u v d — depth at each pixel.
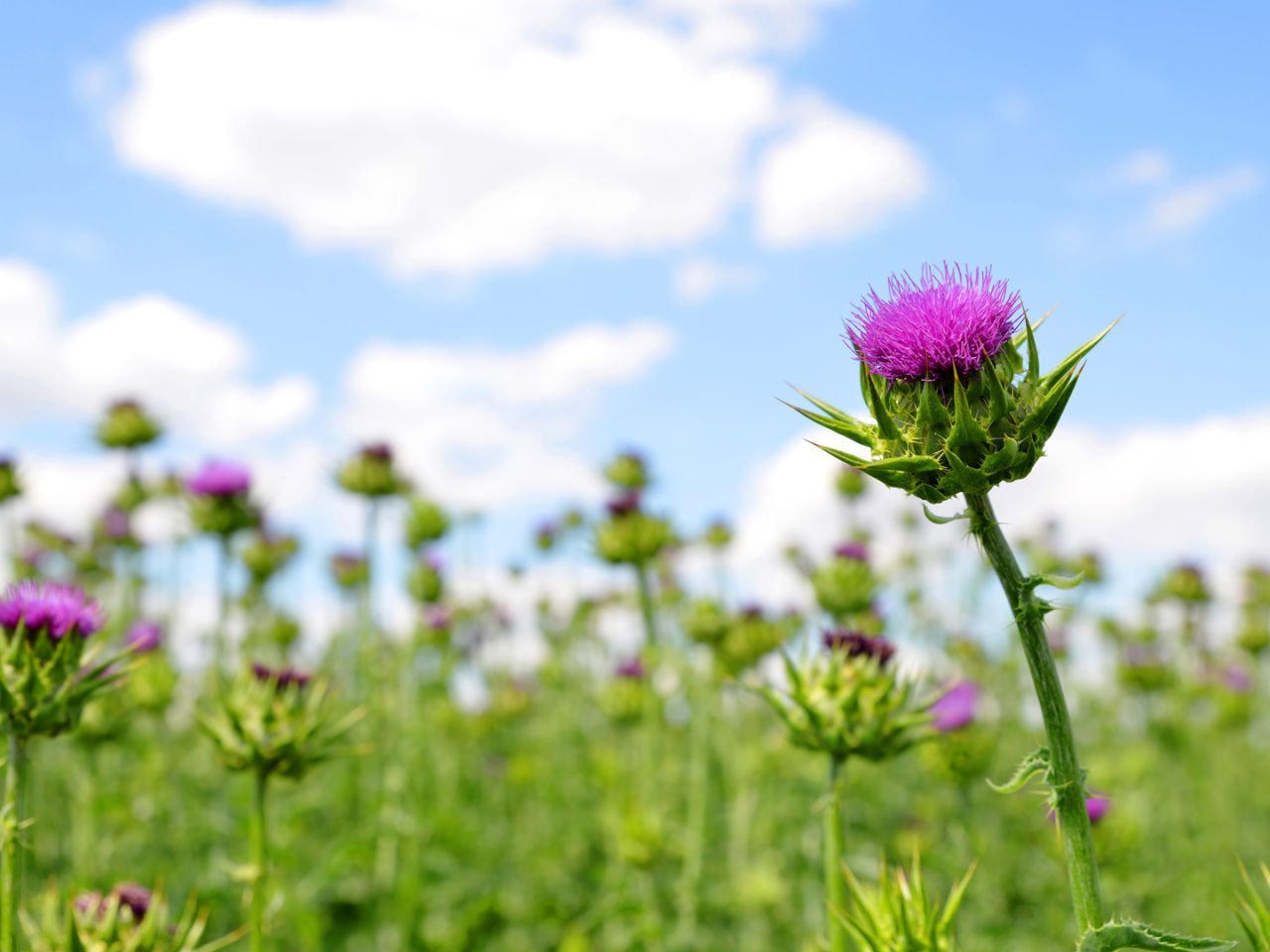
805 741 5.35
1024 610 3.27
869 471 3.43
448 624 13.10
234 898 8.84
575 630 16.23
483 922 10.18
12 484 11.98
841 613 9.41
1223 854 11.61
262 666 5.89
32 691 4.29
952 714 8.64
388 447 10.90
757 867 9.30
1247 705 12.98
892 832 10.47
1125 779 11.32
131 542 12.99
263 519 11.93
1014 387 3.44
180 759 9.82
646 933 8.30
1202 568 15.05
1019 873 10.03
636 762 12.29
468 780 13.89
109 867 9.18
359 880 10.20
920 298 3.58
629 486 12.14
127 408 13.03
